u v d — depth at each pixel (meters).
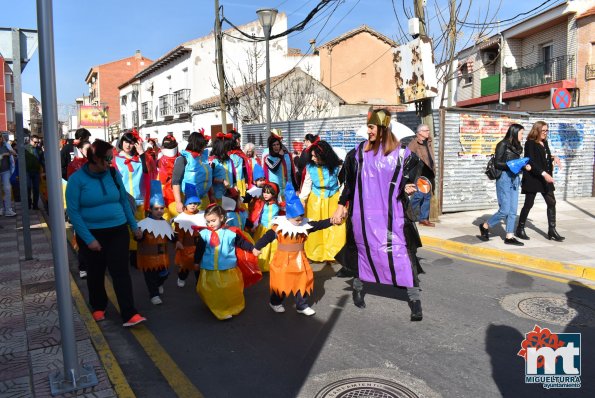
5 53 6.91
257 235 6.70
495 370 3.90
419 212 9.20
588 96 19.86
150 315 5.22
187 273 6.17
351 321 4.95
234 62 30.75
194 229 5.09
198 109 29.72
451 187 11.02
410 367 3.96
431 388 3.63
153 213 5.47
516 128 7.71
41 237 9.02
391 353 4.21
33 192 12.77
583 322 4.86
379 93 32.19
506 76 24.66
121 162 6.63
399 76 9.95
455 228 9.27
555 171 12.32
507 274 6.57
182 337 4.64
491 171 7.82
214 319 5.09
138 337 4.64
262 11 12.59
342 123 15.13
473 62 27.44
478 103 26.84
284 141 18.38
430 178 9.05
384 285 6.10
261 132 20.47
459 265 7.07
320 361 4.10
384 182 4.70
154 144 11.77
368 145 4.84
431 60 9.09
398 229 4.73
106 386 3.59
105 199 4.66
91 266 4.92
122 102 48.38
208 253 5.04
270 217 6.62
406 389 3.61
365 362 4.06
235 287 5.06
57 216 3.42
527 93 22.81
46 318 4.90
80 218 4.57
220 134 7.25
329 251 6.79
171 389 3.70
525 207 8.15
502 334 4.58
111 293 5.98
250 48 30.69
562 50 21.81
